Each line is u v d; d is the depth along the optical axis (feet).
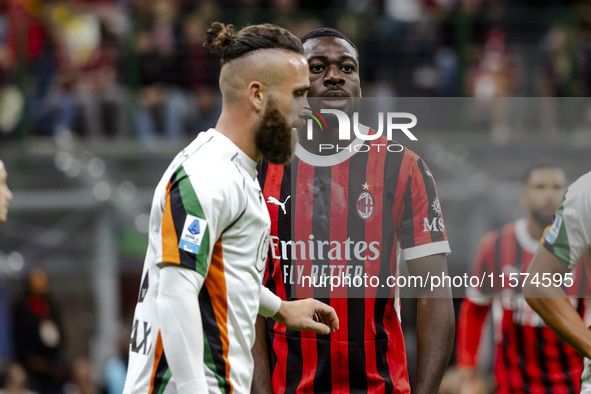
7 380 84.12
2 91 103.71
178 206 28.68
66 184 94.73
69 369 90.22
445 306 33.94
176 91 106.93
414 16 117.91
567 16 117.08
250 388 33.06
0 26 107.14
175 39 110.42
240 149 30.17
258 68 29.84
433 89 112.68
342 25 113.91
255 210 30.19
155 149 100.68
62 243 91.35
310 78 34.76
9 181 94.48
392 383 34.06
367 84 111.75
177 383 28.19
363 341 34.09
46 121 103.35
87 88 105.50
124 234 92.68
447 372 72.18
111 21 111.04
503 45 115.65
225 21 113.70
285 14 115.24
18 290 92.63
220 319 29.68
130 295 94.89
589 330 34.88
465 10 120.37
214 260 29.50
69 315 94.43
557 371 52.75
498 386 54.24
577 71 114.73
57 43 109.40
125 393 30.25
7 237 90.89
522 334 52.80
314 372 34.24
